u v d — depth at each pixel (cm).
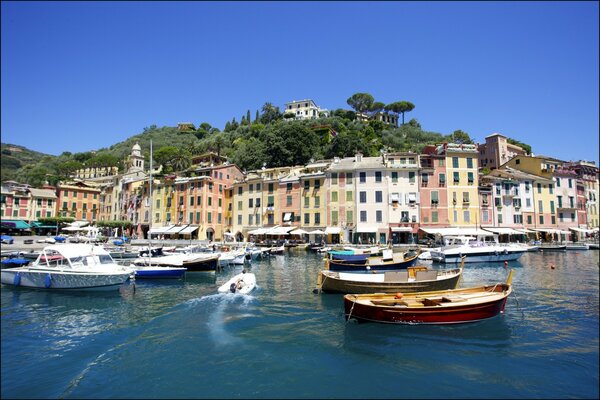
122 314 2066
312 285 2850
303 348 1541
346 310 1866
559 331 1748
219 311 2089
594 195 7994
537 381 1270
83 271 2552
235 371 1348
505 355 1472
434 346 1565
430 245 5403
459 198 6028
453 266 4072
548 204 6725
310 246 5850
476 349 1531
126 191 8725
